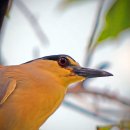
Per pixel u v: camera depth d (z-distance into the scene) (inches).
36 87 173.8
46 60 175.9
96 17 180.4
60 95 175.2
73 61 177.0
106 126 178.1
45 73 175.2
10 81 173.0
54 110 174.7
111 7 180.4
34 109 173.3
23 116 172.9
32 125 173.3
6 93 172.4
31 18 182.5
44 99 173.8
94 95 184.4
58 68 176.1
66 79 176.2
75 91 184.7
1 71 174.2
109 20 180.5
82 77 177.0
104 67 184.9
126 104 183.6
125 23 180.5
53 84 174.9
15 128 172.7
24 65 175.3
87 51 181.6
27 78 173.9
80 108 185.0
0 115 172.4
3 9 172.2
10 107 172.6
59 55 176.6
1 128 172.6
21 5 182.9
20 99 172.9
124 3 180.2
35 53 183.6
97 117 183.9
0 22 172.4
